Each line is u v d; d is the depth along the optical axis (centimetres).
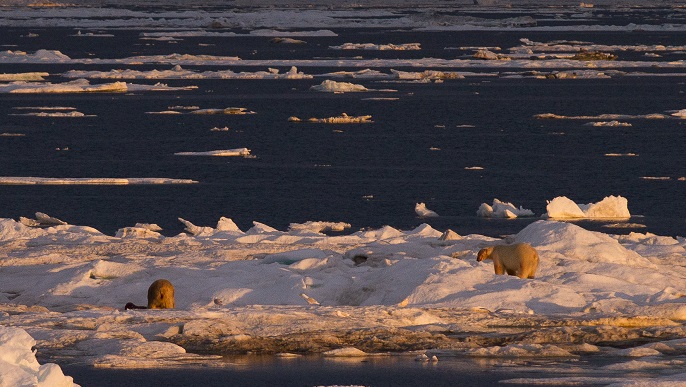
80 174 17812
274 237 9956
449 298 6831
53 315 6425
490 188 16662
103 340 5731
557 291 6819
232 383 4984
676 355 5578
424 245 8906
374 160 19662
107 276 7681
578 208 13825
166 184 16712
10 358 4044
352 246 9238
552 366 5350
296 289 7138
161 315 6322
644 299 6825
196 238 10069
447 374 5169
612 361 5475
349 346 5800
